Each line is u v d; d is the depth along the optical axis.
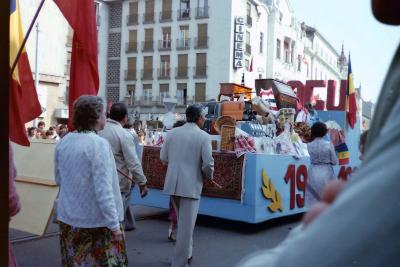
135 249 6.34
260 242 6.88
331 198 0.67
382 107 0.65
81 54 5.00
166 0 46.56
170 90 46.09
